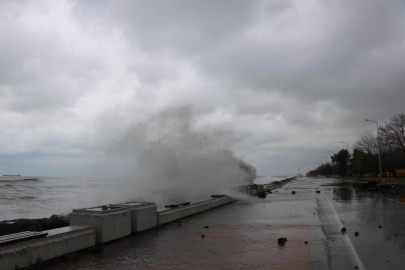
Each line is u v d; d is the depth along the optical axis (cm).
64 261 629
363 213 1374
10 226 871
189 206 1304
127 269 584
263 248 742
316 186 4222
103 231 763
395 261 639
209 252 704
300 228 1004
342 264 618
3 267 525
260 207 1639
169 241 812
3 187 4634
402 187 3284
